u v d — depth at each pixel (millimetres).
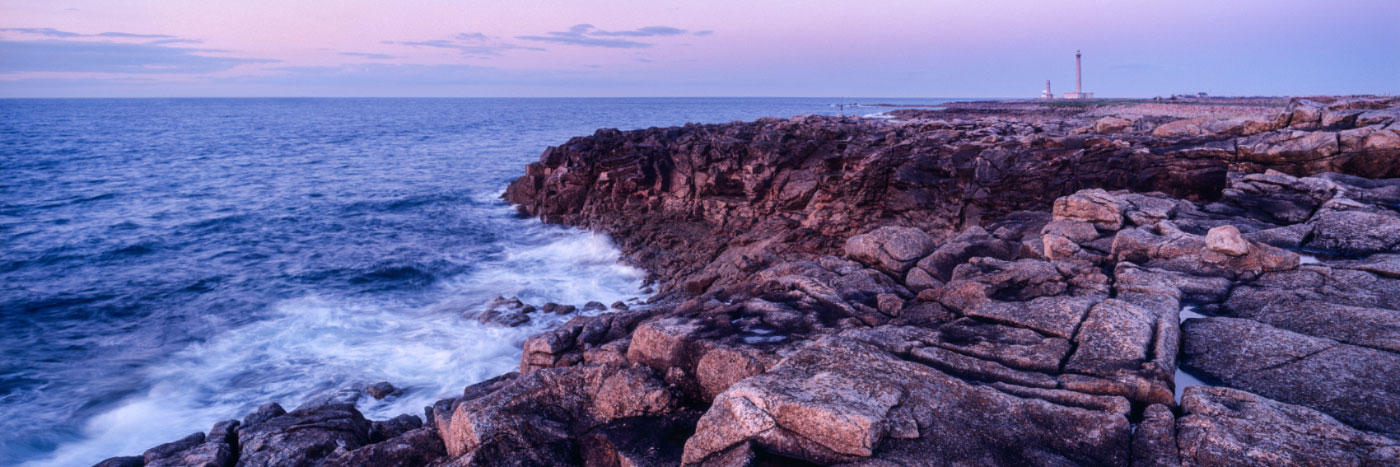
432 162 69500
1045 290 7949
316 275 26766
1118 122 30391
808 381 5438
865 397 5141
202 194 47688
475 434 6180
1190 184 20234
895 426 4855
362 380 16578
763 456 4941
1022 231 16375
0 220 38188
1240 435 4570
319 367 17500
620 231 32781
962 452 4621
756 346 6918
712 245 29766
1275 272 8430
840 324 7766
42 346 19469
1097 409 5113
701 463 5121
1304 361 5820
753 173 32812
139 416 15102
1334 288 7773
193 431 14461
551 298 23953
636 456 5750
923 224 27453
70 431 14523
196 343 19469
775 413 5012
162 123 161125
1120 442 4668
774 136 38469
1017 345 6305
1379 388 5266
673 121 156125
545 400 6637
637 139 41688
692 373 7152
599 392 6684
